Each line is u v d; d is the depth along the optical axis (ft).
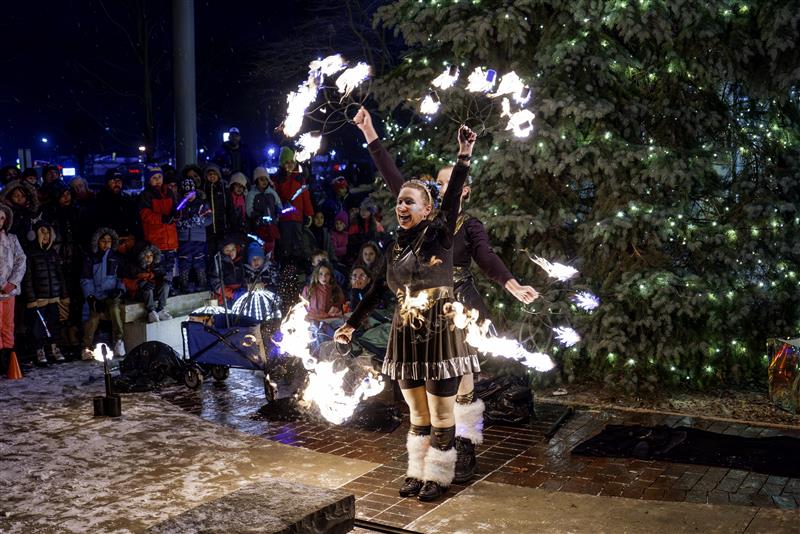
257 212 39.88
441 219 17.25
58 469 20.39
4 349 30.96
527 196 28.14
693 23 26.68
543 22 28.60
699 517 16.83
